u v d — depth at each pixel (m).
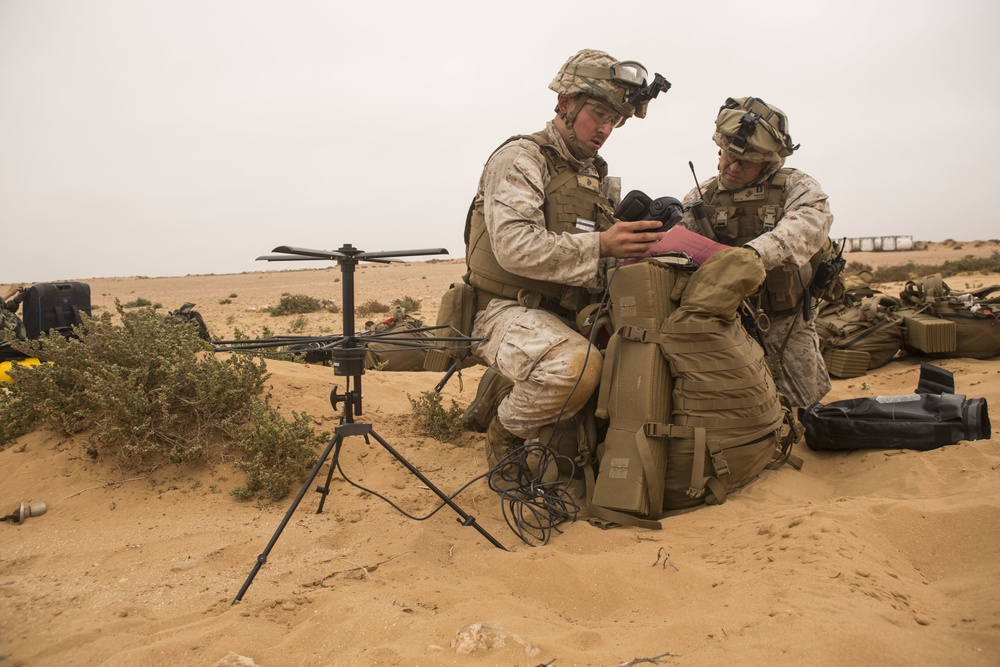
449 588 2.76
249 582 2.75
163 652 2.31
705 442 3.61
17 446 4.29
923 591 2.46
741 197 4.97
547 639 2.23
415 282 38.31
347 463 4.47
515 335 3.97
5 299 6.09
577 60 4.03
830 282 5.23
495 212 3.92
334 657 2.23
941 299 7.75
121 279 80.94
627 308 3.79
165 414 4.20
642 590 2.68
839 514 3.02
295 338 3.01
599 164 4.62
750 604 2.37
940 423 4.04
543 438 3.98
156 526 3.57
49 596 2.83
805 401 5.31
